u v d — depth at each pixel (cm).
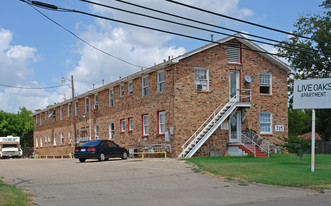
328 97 1577
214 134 2741
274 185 1305
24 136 7862
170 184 1370
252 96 2934
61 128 4719
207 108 2725
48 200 1068
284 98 3094
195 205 985
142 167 1938
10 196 1041
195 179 1491
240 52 2922
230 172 1611
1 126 7375
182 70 2655
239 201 1039
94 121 3850
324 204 980
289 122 5988
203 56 2745
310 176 1469
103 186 1332
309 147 2062
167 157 2630
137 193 1182
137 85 3086
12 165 2461
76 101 4334
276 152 2958
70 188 1295
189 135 2638
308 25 4047
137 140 3047
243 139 2859
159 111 2786
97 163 2308
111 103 3550
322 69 4106
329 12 3944
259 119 2956
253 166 1830
